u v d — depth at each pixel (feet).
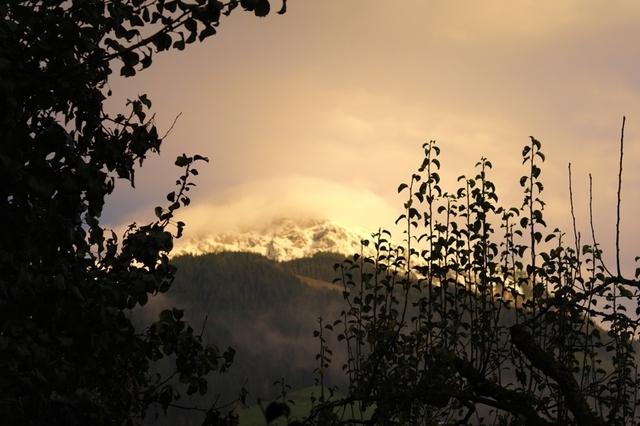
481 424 28.96
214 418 22.48
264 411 13.84
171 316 22.74
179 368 22.97
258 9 18.85
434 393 20.17
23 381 17.06
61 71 19.19
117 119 22.06
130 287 21.58
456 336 31.63
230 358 23.35
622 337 32.09
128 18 20.33
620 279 18.42
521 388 28.04
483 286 32.68
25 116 19.10
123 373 23.26
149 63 20.42
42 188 18.12
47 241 18.74
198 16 18.90
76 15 19.85
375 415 21.86
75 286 18.81
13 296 17.66
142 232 22.35
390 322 31.96
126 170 21.95
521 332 19.04
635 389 33.37
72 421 18.72
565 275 32.37
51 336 18.44
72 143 18.88
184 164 23.45
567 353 31.30
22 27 18.84
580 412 17.88
